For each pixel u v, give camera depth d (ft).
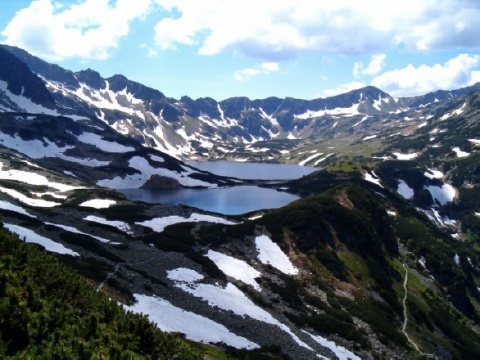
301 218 386.93
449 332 319.47
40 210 399.24
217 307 249.55
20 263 99.35
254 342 219.00
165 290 253.24
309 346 228.63
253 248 353.31
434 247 536.42
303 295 295.07
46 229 311.88
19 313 69.10
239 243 357.61
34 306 78.69
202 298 256.73
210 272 297.74
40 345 66.54
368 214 453.99
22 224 310.86
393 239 479.41
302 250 356.79
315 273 333.42
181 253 324.80
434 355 261.65
